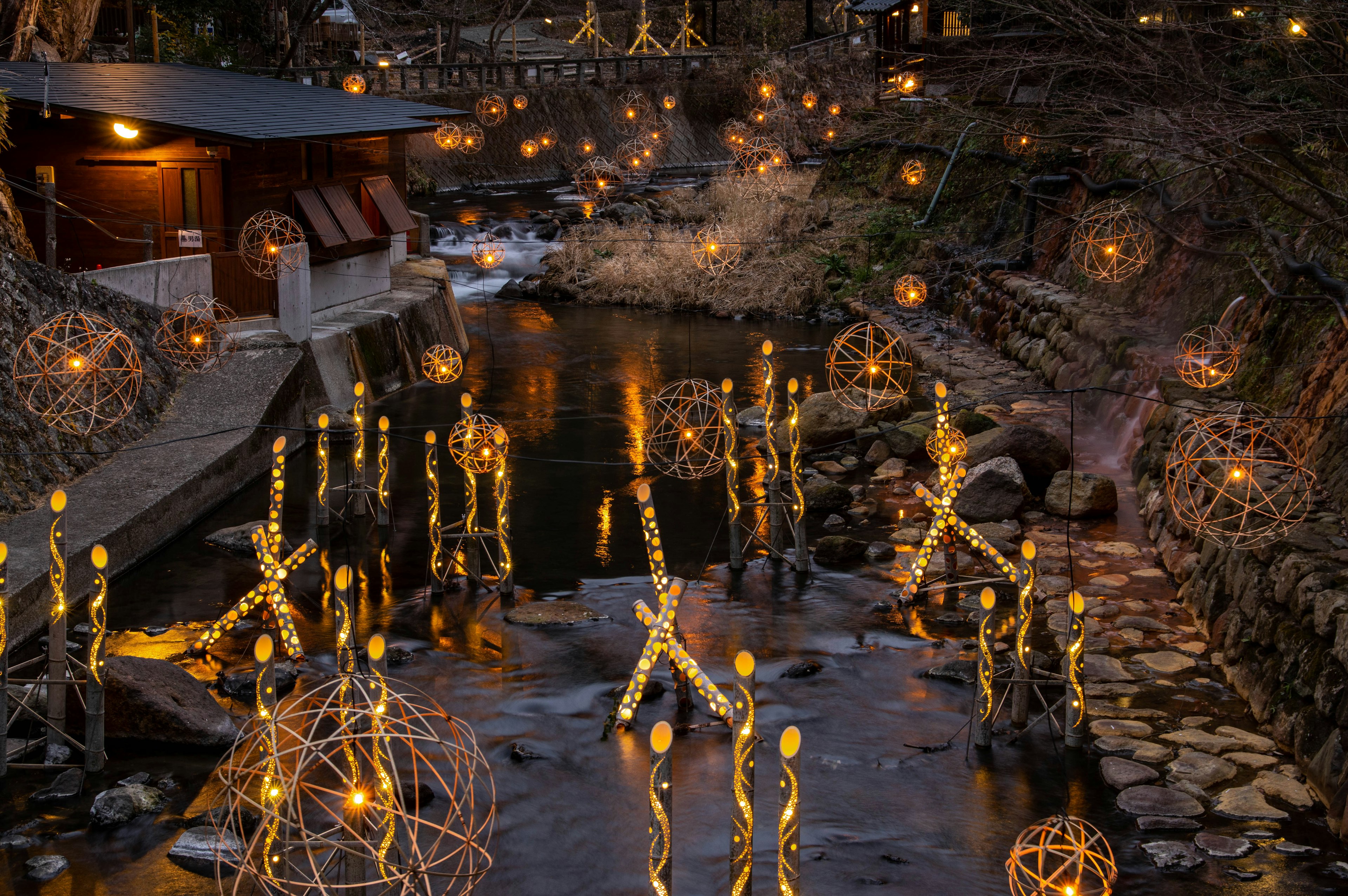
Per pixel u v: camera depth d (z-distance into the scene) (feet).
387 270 68.44
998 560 28.12
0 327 38.58
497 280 96.22
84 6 80.33
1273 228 41.37
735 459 36.78
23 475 36.91
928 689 28.73
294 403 49.98
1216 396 39.58
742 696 17.04
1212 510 30.27
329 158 62.39
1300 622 25.21
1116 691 27.68
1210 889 20.08
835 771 24.81
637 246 94.32
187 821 22.89
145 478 39.91
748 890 17.46
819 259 87.20
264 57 135.13
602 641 31.78
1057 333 58.23
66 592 26.61
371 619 33.32
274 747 16.17
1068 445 48.32
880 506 43.24
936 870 21.20
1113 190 59.82
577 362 69.56
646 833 22.71
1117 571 35.50
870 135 95.30
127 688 25.81
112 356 43.37
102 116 50.44
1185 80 34.17
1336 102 33.32
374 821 17.71
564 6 225.35
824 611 33.71
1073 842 18.44
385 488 40.81
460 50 189.57
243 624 32.91
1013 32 49.49
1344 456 29.40
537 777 24.81
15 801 23.62
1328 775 22.20
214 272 52.95
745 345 74.18
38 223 56.08
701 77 178.70
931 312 77.10
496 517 42.29
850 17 189.37
